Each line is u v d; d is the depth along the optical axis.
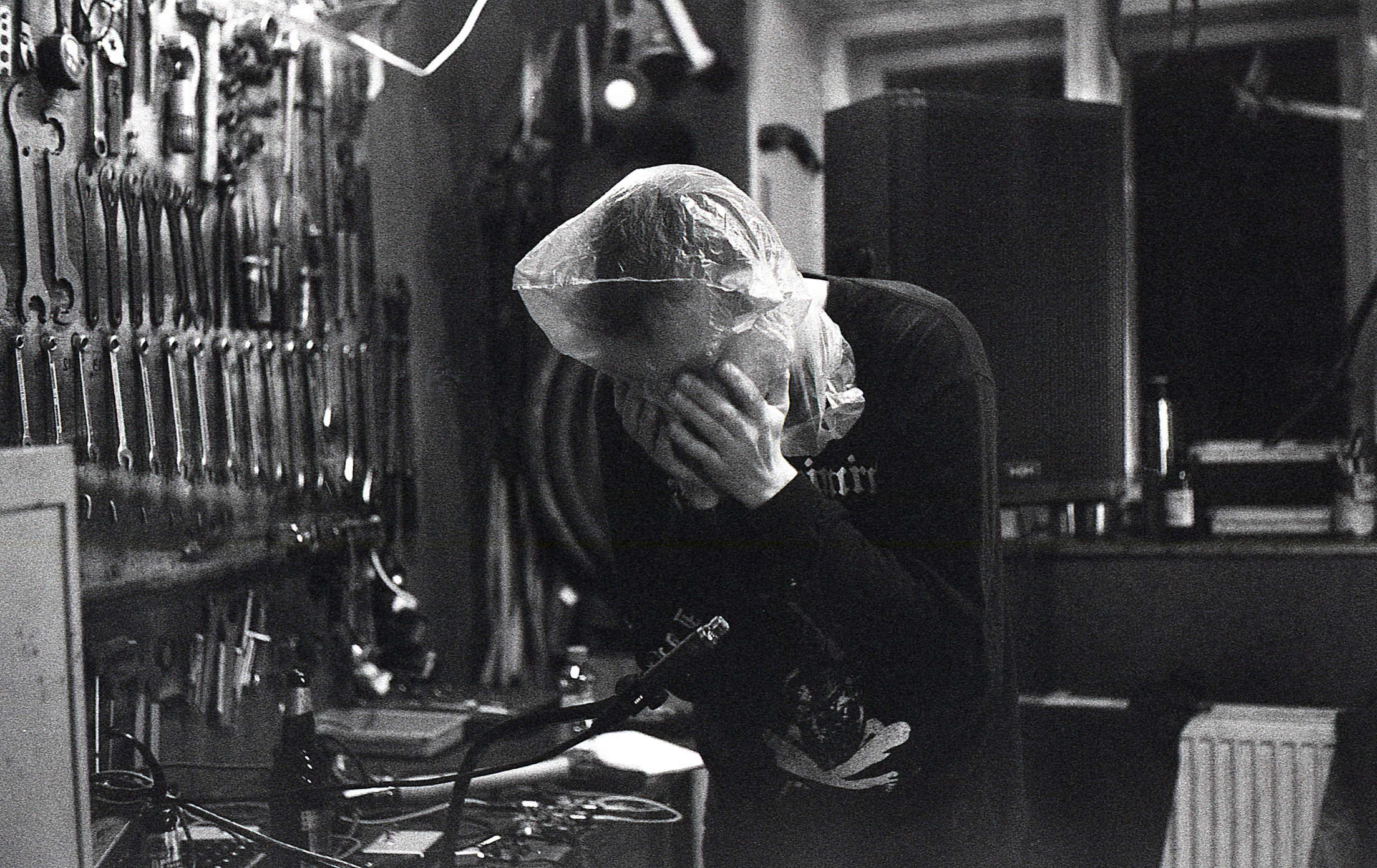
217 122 1.83
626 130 2.72
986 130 2.19
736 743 1.48
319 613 2.13
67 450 0.89
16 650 0.83
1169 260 2.86
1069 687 2.58
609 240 1.22
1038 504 2.26
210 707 1.82
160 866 1.42
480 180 2.74
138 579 1.63
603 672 2.46
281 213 2.02
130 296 1.64
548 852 1.51
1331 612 2.45
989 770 1.41
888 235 2.16
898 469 1.34
